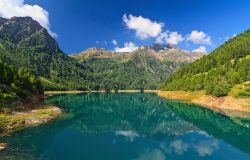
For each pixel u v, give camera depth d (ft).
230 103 400.26
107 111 411.95
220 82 476.13
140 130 262.67
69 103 489.26
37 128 228.63
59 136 211.61
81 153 167.73
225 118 318.04
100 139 214.69
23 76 417.28
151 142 209.56
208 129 262.67
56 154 160.04
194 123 300.40
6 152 155.22
